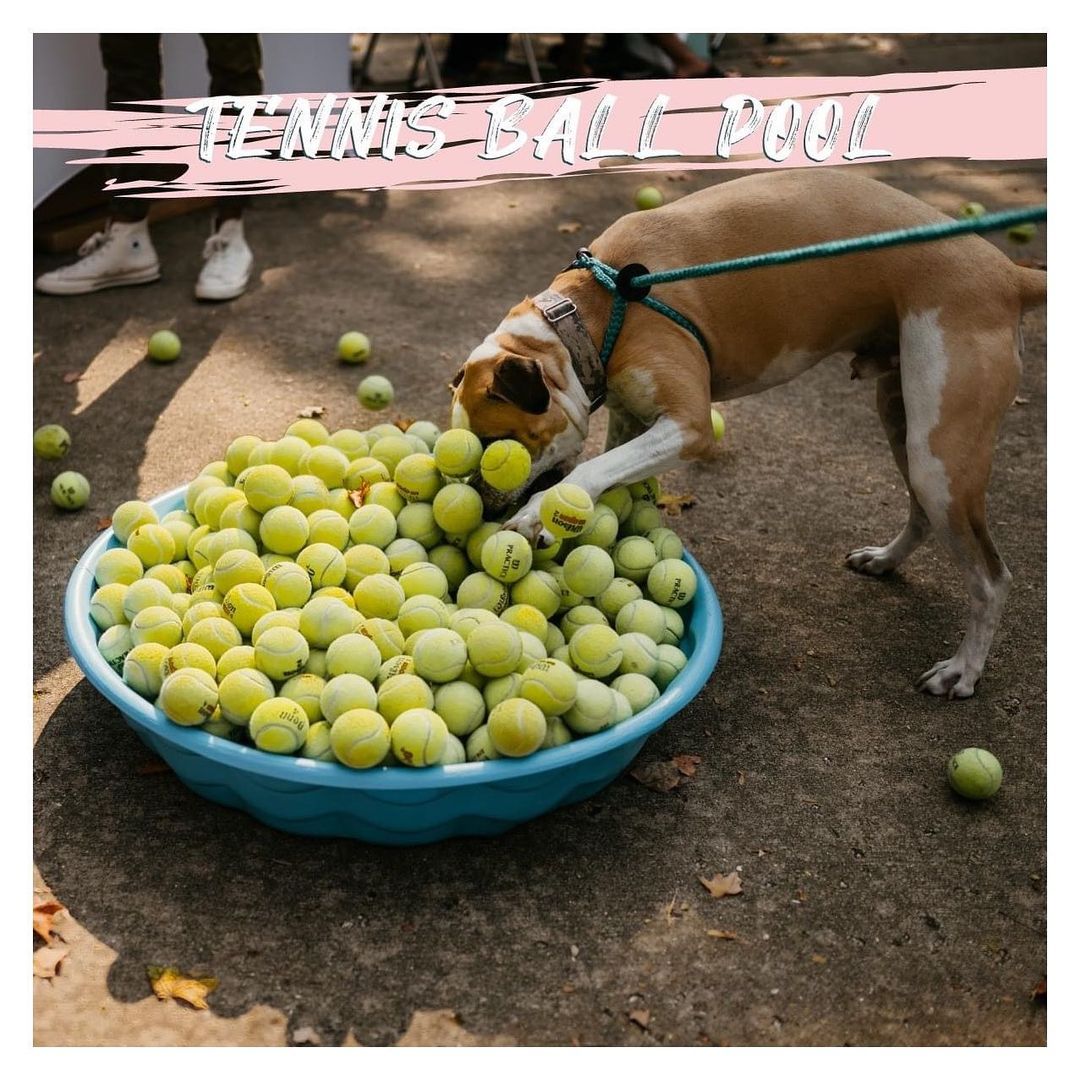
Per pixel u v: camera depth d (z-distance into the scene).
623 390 2.96
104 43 4.89
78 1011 2.23
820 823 2.73
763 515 3.92
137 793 2.75
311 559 2.86
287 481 3.01
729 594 3.54
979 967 2.39
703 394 2.93
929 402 2.92
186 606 2.85
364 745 2.35
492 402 2.80
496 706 2.48
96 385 4.51
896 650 3.33
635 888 2.54
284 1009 2.25
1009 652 3.32
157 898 2.48
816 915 2.49
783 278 2.94
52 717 2.97
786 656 3.29
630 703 2.68
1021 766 2.92
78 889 2.49
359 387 4.38
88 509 3.79
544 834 2.68
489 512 2.99
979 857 2.65
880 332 3.08
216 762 2.46
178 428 4.25
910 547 3.54
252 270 5.49
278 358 4.75
